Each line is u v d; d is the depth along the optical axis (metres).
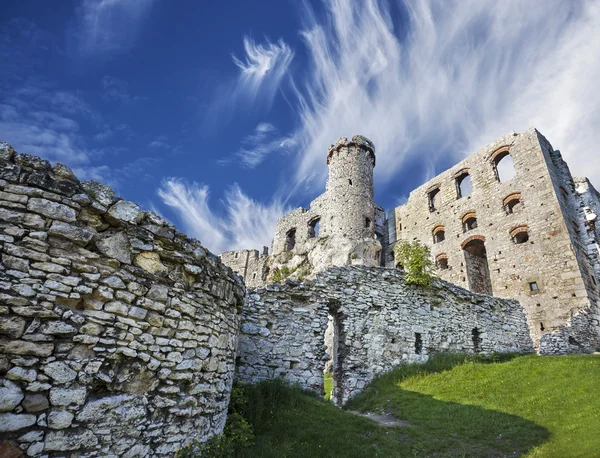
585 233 25.80
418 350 13.90
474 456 7.10
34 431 3.62
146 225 5.32
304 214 43.41
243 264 48.41
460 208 32.44
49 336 3.94
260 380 10.16
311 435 7.59
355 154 39.19
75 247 4.42
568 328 19.66
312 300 12.09
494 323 16.64
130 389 4.58
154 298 5.16
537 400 9.49
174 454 4.99
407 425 8.86
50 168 4.46
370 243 33.84
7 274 3.79
